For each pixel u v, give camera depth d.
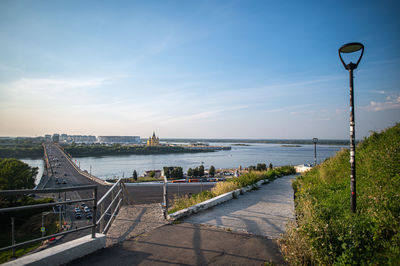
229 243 4.43
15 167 59.69
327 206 5.71
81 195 41.38
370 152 9.10
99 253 3.89
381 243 3.23
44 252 3.31
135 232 4.91
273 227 5.51
